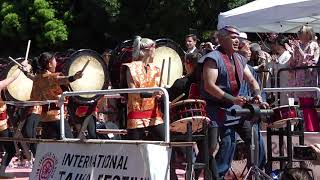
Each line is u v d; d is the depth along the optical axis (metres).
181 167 7.25
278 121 7.08
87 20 22.27
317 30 12.94
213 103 6.60
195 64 7.12
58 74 8.45
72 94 7.02
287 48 10.18
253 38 17.00
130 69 6.85
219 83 6.56
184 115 6.33
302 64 9.52
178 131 6.79
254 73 7.67
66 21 22.25
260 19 10.86
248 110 6.22
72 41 22.59
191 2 19.30
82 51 8.46
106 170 6.39
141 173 6.00
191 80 7.05
